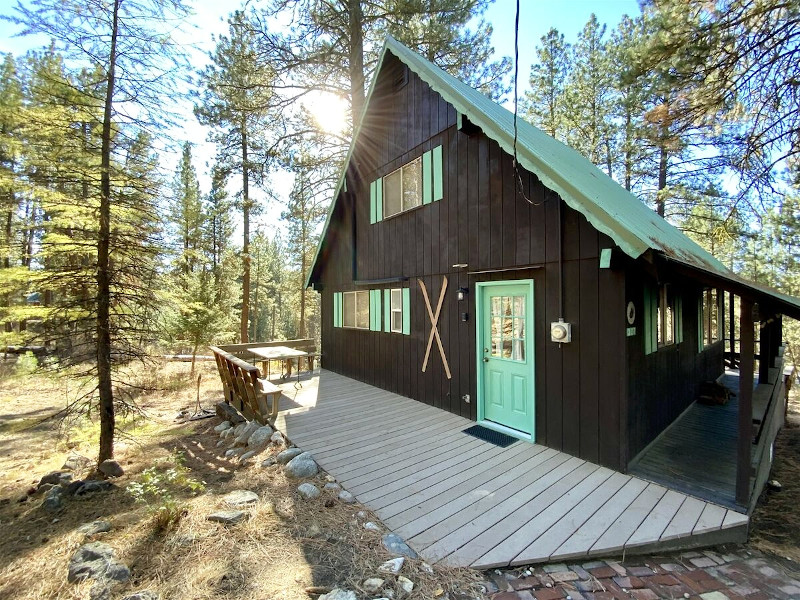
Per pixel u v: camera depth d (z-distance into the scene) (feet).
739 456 10.85
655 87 21.12
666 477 12.41
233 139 42.78
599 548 8.93
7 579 8.33
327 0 33.55
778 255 38.96
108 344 14.93
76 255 15.58
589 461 13.58
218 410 22.06
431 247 20.94
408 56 21.44
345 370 30.89
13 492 13.50
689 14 19.47
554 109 47.78
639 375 13.75
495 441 15.70
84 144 14.46
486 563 8.42
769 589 8.28
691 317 21.21
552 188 13.26
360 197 28.48
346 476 12.78
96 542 9.23
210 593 7.54
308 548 8.98
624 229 11.41
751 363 10.62
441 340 20.39
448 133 19.74
